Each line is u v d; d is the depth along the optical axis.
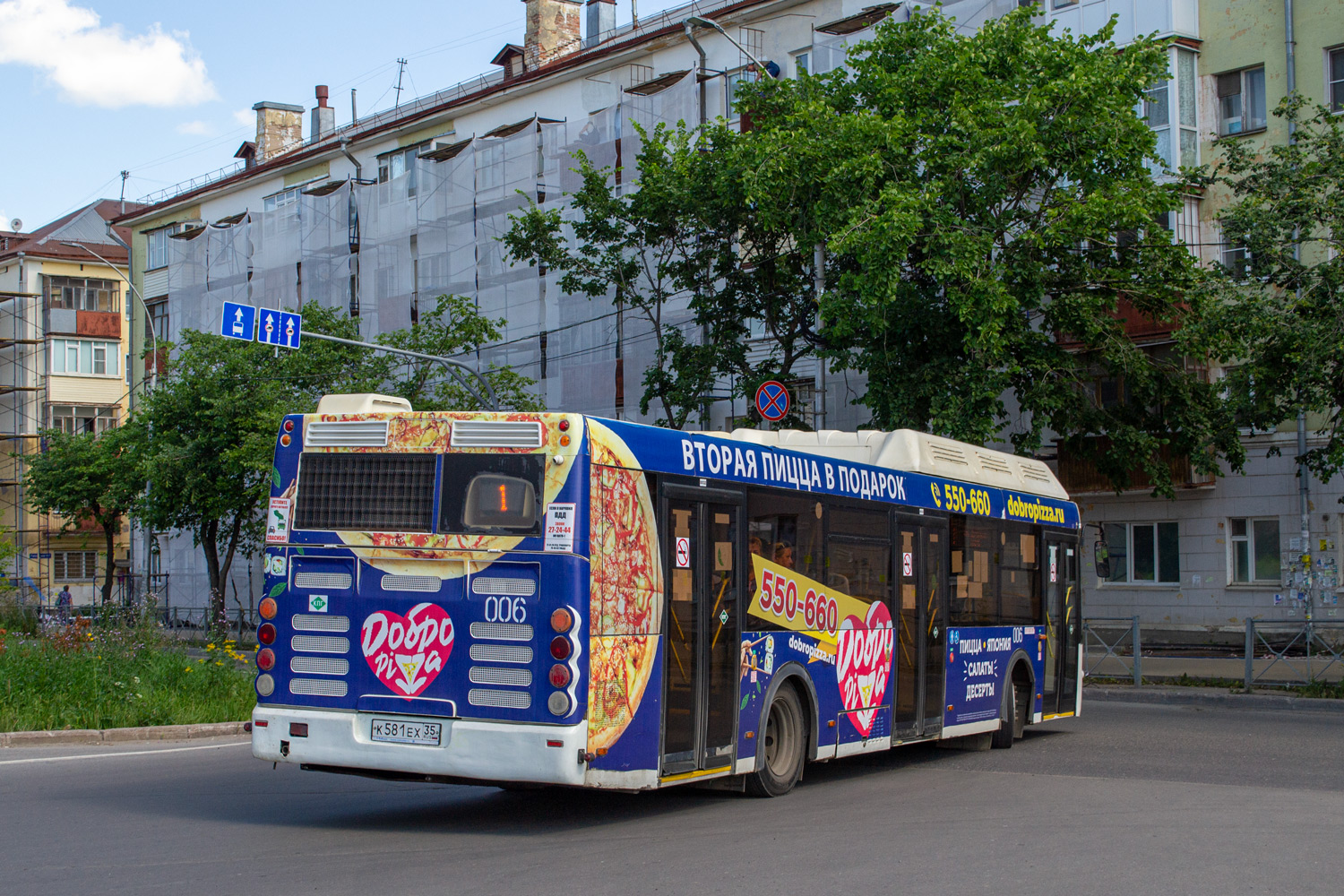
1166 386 23.38
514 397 35.66
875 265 20.69
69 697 15.09
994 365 21.98
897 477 12.63
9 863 7.71
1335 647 20.45
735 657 10.05
